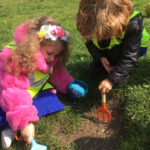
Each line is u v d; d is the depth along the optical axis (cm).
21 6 399
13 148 84
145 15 224
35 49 85
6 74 85
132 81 111
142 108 93
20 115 80
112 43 99
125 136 87
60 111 100
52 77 109
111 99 106
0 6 421
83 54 144
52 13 304
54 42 87
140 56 120
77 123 94
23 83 88
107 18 74
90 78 121
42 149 80
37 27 88
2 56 87
